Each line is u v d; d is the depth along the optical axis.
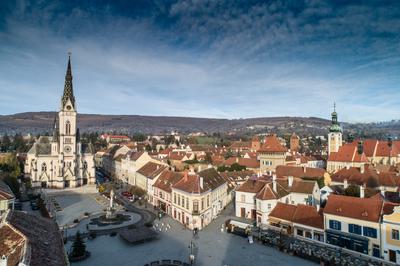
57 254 30.89
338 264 54.91
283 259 58.38
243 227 74.38
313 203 85.00
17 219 33.41
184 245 65.50
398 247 56.16
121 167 152.25
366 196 80.75
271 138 146.38
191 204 77.06
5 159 142.00
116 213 88.56
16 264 24.58
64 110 129.62
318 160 169.25
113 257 58.97
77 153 134.00
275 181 86.50
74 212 91.25
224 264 56.09
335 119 155.38
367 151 149.25
